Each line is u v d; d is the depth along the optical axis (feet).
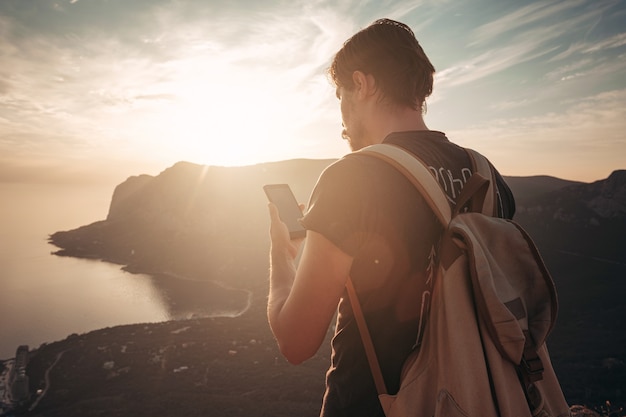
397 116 4.72
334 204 3.82
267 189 5.78
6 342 441.27
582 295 437.17
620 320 364.99
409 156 4.18
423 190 4.01
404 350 4.02
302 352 3.95
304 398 237.04
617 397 202.90
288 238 5.08
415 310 4.02
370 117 4.86
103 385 291.17
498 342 3.68
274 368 291.38
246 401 230.27
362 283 4.01
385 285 3.96
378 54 4.65
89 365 332.19
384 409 3.96
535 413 3.91
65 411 249.14
